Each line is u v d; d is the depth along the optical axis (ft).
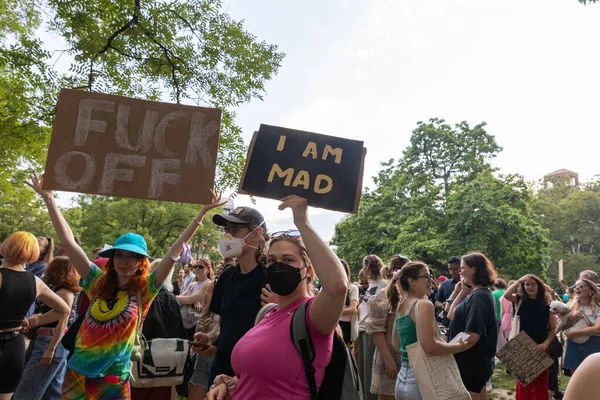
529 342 16.43
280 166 7.64
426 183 97.09
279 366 5.99
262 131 7.76
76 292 14.84
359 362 18.89
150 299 11.02
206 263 20.99
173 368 12.29
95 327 10.31
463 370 13.29
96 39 30.68
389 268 17.06
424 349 10.16
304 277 6.77
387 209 94.68
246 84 36.37
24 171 34.65
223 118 35.17
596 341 18.99
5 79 30.04
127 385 10.50
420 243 82.43
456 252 82.02
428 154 107.76
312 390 5.95
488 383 23.57
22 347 12.60
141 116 10.30
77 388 10.16
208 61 35.29
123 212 99.91
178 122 10.37
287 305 6.70
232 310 9.73
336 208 7.48
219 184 34.81
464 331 13.33
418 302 10.68
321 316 5.91
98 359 10.03
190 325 18.45
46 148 30.99
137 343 11.12
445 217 89.86
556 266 160.86
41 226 96.99
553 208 178.40
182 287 29.22
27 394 13.61
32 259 12.96
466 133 106.32
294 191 7.54
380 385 14.74
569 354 19.74
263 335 6.34
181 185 10.19
